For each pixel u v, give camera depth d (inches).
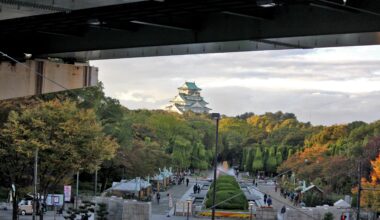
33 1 1348.4
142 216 2997.0
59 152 2576.3
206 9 1472.7
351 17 1374.3
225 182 5497.1
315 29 1428.4
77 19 1675.7
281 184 6870.1
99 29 1908.2
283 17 1475.1
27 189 2763.3
